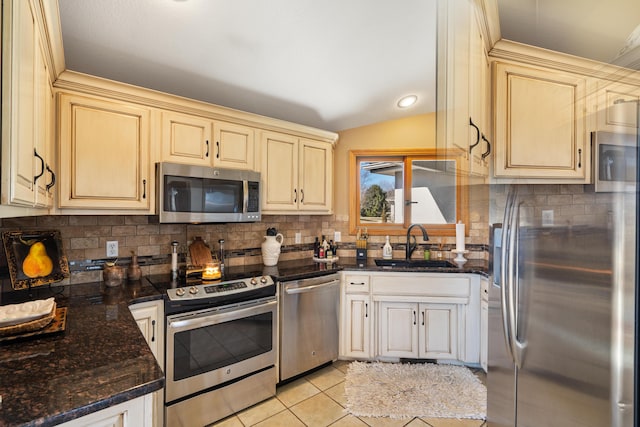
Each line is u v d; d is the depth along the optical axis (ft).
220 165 7.31
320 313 8.18
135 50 5.94
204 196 6.82
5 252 5.36
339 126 10.47
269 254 8.73
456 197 10.25
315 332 8.08
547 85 3.36
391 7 5.62
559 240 3.39
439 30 3.88
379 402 6.91
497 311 4.86
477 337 8.38
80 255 6.41
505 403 4.64
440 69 3.86
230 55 6.44
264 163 8.14
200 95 7.75
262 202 8.07
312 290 7.97
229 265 8.55
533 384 3.91
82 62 6.06
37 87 3.57
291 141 8.71
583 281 3.15
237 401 6.59
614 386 2.92
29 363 3.13
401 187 10.78
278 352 7.41
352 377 7.96
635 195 2.63
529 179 3.67
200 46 6.06
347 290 8.76
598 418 3.07
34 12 3.27
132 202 6.14
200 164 7.01
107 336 3.85
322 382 7.79
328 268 8.56
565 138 3.19
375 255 10.51
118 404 2.67
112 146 5.91
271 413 6.61
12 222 5.63
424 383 7.66
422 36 6.45
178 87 7.29
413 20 5.98
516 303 4.08
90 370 3.02
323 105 9.02
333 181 10.73
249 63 6.79
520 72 3.66
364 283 8.71
